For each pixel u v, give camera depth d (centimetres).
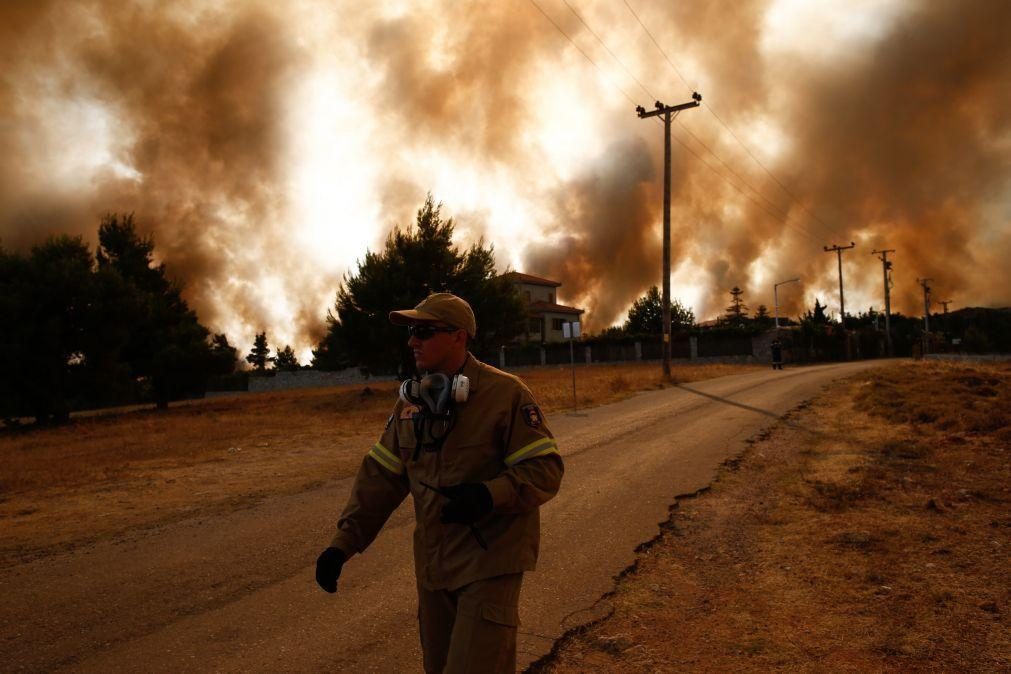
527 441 212
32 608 450
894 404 1353
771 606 423
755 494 731
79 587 494
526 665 350
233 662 362
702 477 820
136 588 488
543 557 539
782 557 519
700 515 658
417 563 222
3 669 357
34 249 2831
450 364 225
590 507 697
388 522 661
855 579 460
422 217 2877
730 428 1229
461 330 224
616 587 467
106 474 1050
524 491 201
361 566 528
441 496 212
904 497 667
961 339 6931
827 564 494
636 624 404
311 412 2442
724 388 2153
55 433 2173
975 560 481
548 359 5597
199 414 2719
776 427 1213
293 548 582
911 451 888
